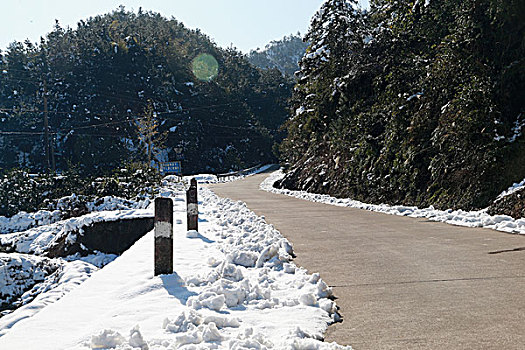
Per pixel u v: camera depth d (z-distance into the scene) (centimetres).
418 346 393
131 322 466
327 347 373
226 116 11325
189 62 12706
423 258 761
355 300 541
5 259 1094
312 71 3622
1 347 407
